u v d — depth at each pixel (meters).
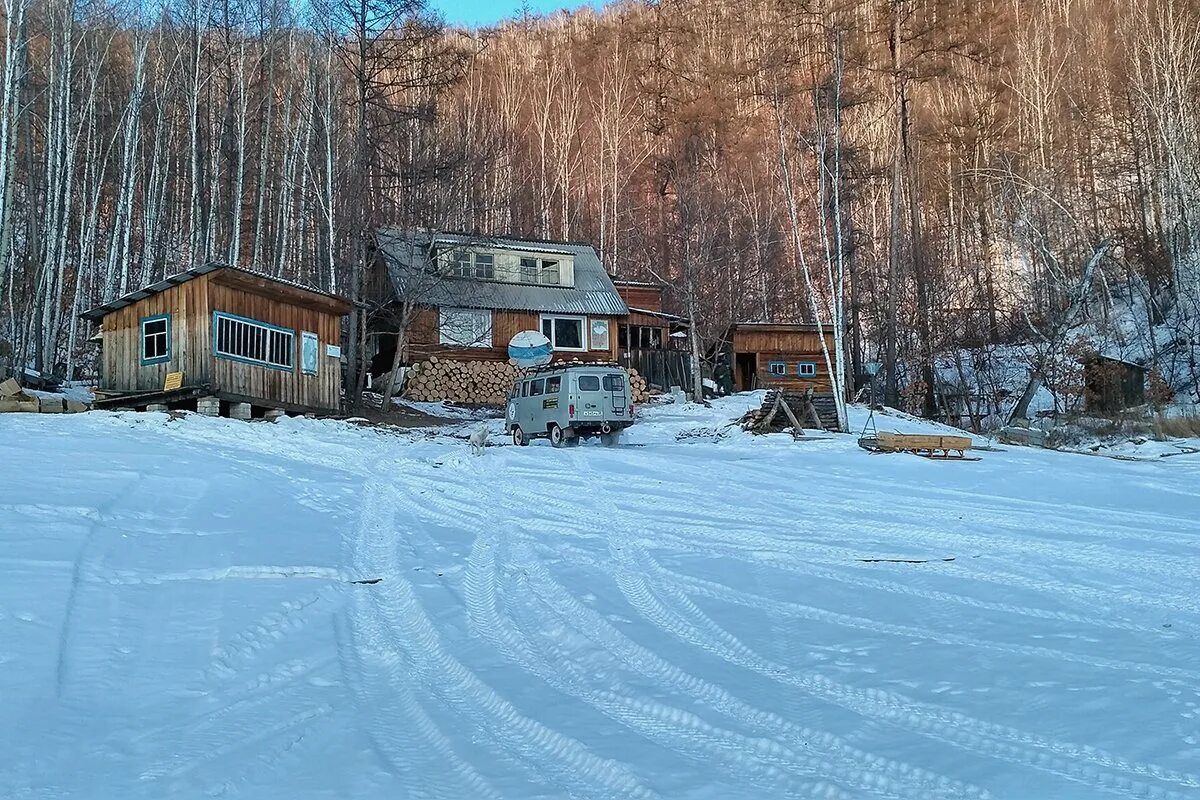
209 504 11.10
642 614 7.41
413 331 33.47
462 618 7.36
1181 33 39.72
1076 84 49.00
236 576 8.16
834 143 29.59
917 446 19.97
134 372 21.59
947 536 10.70
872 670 5.80
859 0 41.00
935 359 40.44
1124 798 3.85
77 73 33.12
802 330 39.97
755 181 50.84
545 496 13.62
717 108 56.34
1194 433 26.06
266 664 6.07
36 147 37.44
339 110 37.22
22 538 8.33
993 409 36.41
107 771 4.29
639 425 27.12
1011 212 43.38
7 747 4.45
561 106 59.28
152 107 36.75
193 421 18.98
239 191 30.62
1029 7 55.72
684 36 68.19
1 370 22.45
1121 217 43.56
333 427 21.89
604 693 5.53
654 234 52.69
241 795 4.07
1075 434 26.55
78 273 32.38
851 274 40.84
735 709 5.16
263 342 22.41
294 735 4.85
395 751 4.66
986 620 7.08
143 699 5.29
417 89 34.78
